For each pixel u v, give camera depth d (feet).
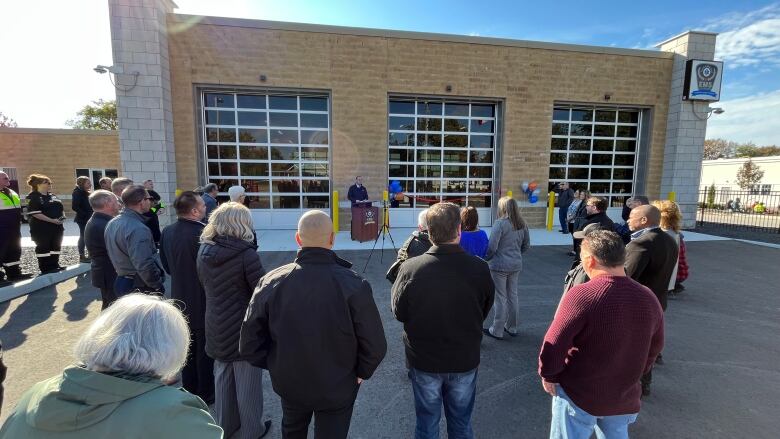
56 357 11.39
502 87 36.50
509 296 13.37
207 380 8.90
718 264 24.39
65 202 50.90
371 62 34.30
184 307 8.61
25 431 2.92
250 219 7.68
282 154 35.22
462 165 38.27
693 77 37.27
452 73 35.47
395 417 8.91
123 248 9.69
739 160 100.58
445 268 6.41
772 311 16.02
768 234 37.29
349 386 5.81
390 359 11.78
